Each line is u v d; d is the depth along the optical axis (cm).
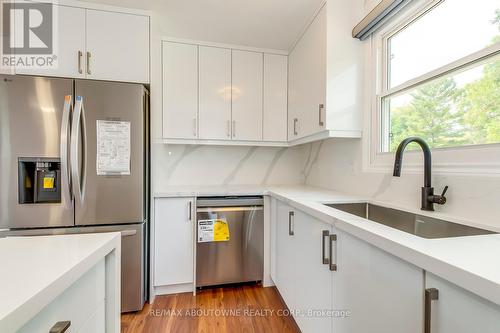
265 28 200
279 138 239
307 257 130
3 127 150
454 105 113
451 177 107
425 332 58
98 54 169
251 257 205
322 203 146
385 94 152
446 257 55
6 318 36
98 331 72
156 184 210
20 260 58
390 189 142
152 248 186
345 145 189
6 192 151
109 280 78
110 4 170
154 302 185
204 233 195
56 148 155
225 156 259
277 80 238
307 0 166
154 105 189
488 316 46
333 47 160
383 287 74
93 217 162
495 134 96
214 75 224
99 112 162
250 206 204
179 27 200
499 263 52
